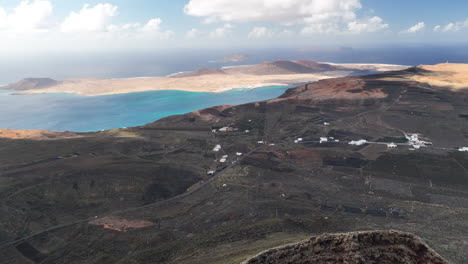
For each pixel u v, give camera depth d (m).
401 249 31.02
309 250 32.91
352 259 31.09
